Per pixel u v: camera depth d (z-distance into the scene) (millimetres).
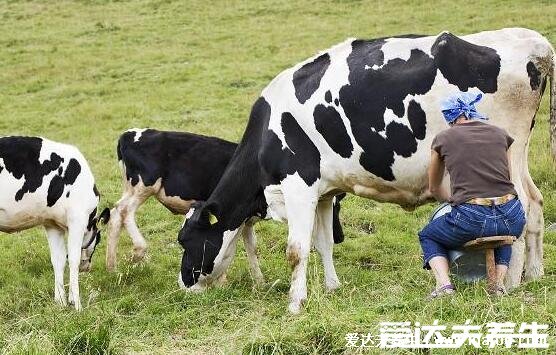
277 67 19906
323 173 6848
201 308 6641
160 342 5863
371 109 6406
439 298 5445
